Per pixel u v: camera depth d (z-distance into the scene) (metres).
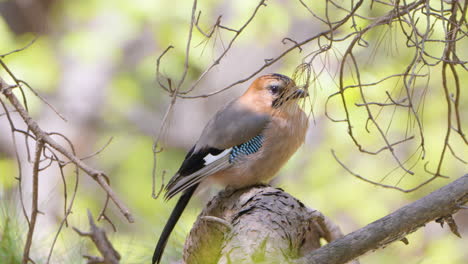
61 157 14.17
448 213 4.12
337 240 4.02
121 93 14.96
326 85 10.55
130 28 13.05
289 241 4.26
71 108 14.94
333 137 11.54
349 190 11.60
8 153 13.97
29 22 14.78
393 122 11.31
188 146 16.66
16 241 5.39
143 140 15.88
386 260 8.59
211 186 6.93
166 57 12.69
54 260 5.39
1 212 5.59
